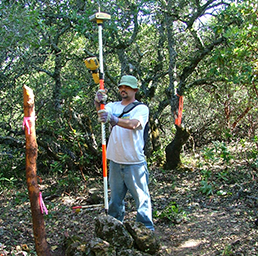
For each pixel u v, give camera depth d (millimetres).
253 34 5586
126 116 3662
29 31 5598
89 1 7309
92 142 7242
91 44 8609
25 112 2748
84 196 6012
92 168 7363
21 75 7039
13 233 4270
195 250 3625
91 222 4641
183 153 8969
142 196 3656
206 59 8375
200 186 6051
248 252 3367
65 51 8570
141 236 3303
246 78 5910
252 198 5012
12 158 8039
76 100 6621
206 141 10219
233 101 8766
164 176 7074
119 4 7000
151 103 10188
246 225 4078
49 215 4887
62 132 6875
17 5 5832
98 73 3531
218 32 6414
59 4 7328
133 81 3732
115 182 3717
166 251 3654
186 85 7602
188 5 7863
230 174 6336
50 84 8625
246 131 9727
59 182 6383
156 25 9156
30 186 2830
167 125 11242
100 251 2949
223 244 3646
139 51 9281
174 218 4492
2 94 7301
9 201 5910
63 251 3330
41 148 7961
